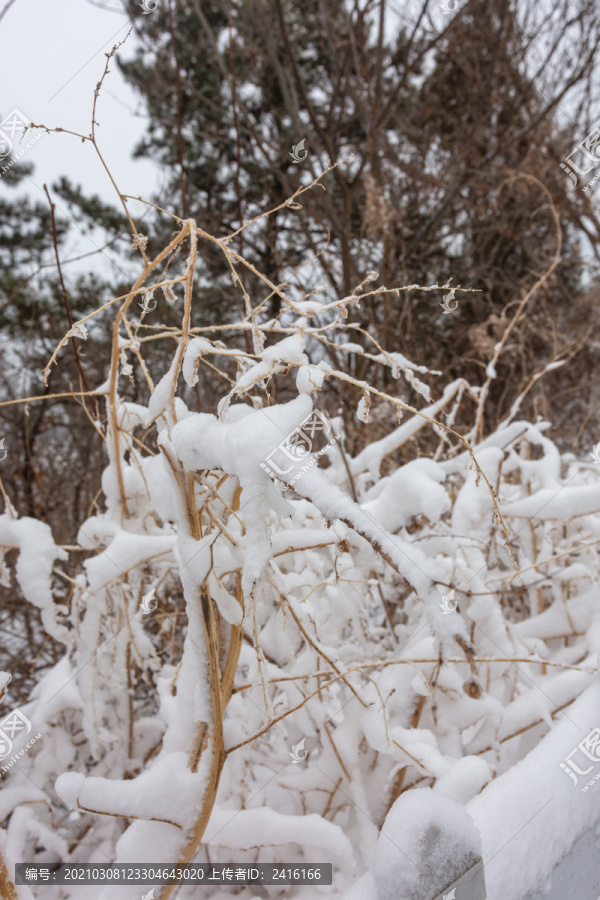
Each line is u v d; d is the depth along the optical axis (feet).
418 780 3.85
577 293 19.22
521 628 5.34
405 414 7.41
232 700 4.22
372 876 2.57
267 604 3.92
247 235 14.07
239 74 18.45
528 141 17.98
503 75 19.67
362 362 13.41
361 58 17.70
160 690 4.06
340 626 4.50
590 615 5.24
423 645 4.04
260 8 15.92
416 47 19.34
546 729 4.51
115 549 3.86
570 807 3.17
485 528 4.69
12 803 3.81
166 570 4.36
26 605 8.37
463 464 5.18
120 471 4.13
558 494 4.82
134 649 4.19
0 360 11.51
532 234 19.13
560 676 4.50
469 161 18.93
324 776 3.81
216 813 3.34
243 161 18.03
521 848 2.86
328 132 17.12
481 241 19.51
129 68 17.30
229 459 2.20
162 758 2.75
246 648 4.20
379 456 5.26
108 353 11.39
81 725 4.71
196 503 2.57
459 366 18.08
